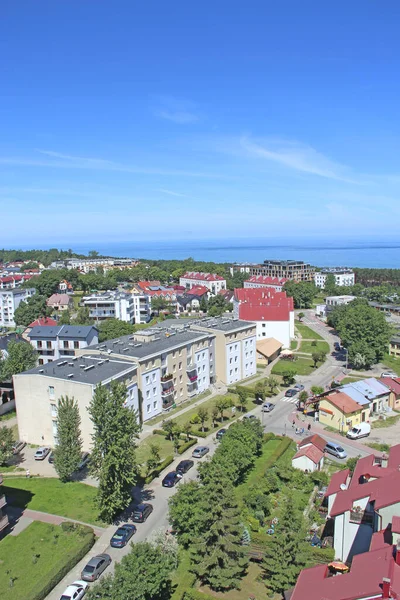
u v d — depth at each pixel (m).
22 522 55.66
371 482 48.19
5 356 110.69
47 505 59.47
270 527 53.78
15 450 75.50
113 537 51.50
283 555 43.75
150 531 53.97
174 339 101.06
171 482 64.31
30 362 101.19
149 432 82.69
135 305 194.00
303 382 112.94
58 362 84.38
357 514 46.59
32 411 77.69
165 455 73.94
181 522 50.56
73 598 42.69
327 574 38.59
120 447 54.62
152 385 88.50
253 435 70.56
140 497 61.78
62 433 66.12
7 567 47.84
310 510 57.22
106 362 84.62
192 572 46.47
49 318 170.75
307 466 67.38
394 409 95.56
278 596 43.50
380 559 34.84
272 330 141.25
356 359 121.25
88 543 50.50
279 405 97.38
